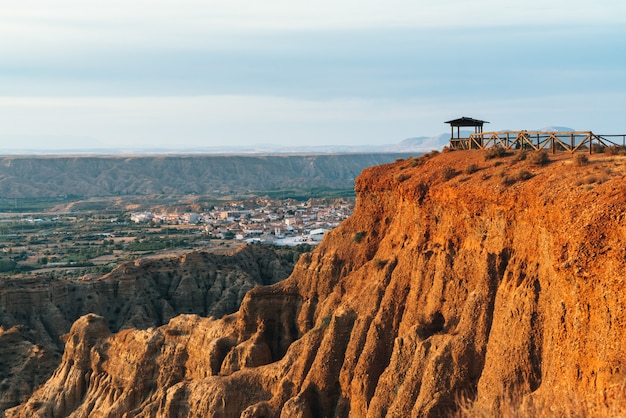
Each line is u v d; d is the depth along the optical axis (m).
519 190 43.53
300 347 59.31
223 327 69.19
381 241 63.66
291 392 56.81
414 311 51.41
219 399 59.06
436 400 43.56
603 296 33.50
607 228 33.94
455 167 54.69
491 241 45.94
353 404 51.97
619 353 32.16
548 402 35.16
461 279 48.38
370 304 55.75
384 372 49.06
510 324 41.31
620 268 32.66
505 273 43.94
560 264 36.41
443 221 51.72
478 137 60.09
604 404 31.69
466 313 45.34
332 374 54.81
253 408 56.19
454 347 44.59
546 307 39.69
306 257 69.69
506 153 52.88
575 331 35.16
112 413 70.69
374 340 52.47
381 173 66.06
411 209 56.81
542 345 39.66
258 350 64.50
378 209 65.56
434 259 51.78
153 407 65.94
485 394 41.25
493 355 41.91
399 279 54.34
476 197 47.31
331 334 55.72
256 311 67.69
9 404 89.25
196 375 68.06
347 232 67.88
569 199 37.91
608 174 38.75
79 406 78.25
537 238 41.53
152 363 72.50
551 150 51.03
